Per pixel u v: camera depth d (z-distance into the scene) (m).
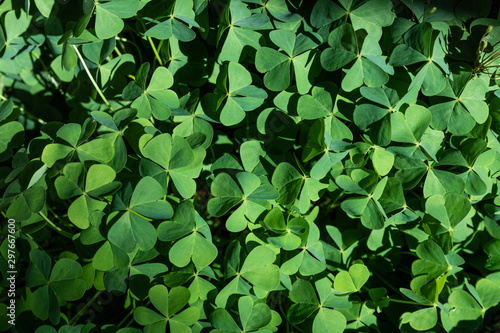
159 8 0.44
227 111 0.44
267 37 0.45
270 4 0.45
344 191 0.45
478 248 0.45
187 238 0.42
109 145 0.43
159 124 0.46
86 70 0.45
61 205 0.47
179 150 0.43
